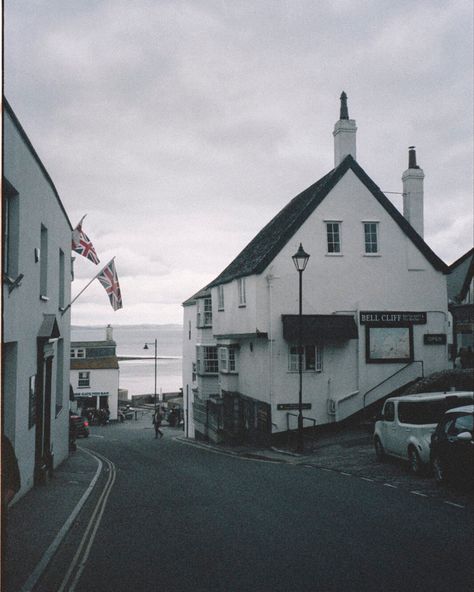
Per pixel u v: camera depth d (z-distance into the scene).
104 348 65.75
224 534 8.48
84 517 10.06
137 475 16.41
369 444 20.61
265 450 23.03
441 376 22.11
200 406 37.31
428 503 10.40
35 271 12.51
